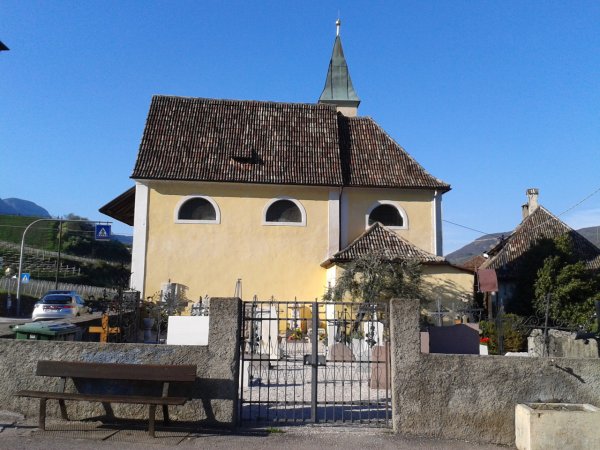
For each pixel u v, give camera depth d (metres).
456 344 13.52
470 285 21.28
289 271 23.84
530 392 8.20
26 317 38.91
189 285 23.34
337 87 35.81
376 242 22.67
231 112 26.36
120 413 8.18
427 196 25.00
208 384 8.15
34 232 77.31
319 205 24.41
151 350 8.21
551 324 20.97
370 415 9.23
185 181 23.58
